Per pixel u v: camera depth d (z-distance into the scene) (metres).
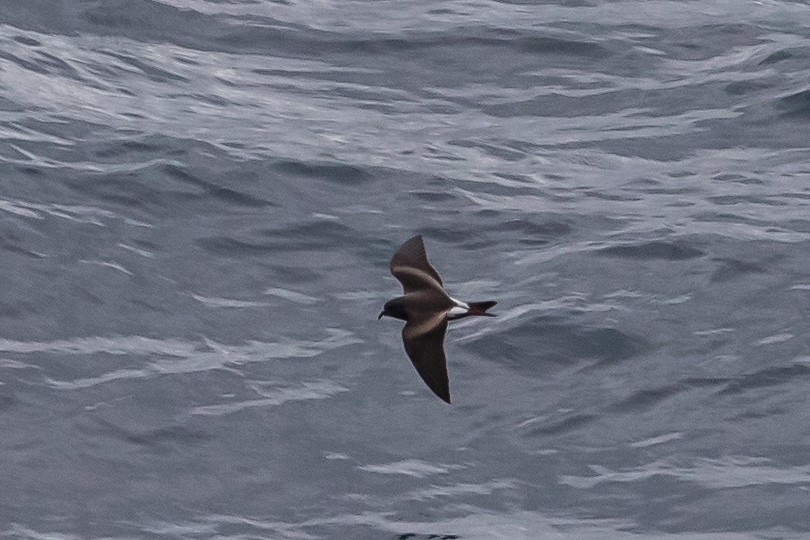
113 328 17.78
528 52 29.88
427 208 22.06
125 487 14.59
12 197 20.89
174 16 29.55
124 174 22.14
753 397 16.39
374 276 19.84
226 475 14.88
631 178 23.64
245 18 30.19
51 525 13.89
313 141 24.48
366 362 17.30
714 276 19.45
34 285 18.50
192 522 14.07
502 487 14.78
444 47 29.88
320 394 16.55
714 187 23.14
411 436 15.73
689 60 29.59
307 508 14.37
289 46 29.27
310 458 15.23
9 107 24.23
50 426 15.52
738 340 17.72
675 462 15.17
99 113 24.64
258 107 26.06
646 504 14.42
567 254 20.38
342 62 28.88
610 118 26.61
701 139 25.36
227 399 16.33
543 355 17.50
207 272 19.55
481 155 24.53
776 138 25.31
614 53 29.94
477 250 20.81
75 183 21.70
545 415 16.16
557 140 25.41
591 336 17.84
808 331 17.83
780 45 29.80
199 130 24.39
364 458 15.28
